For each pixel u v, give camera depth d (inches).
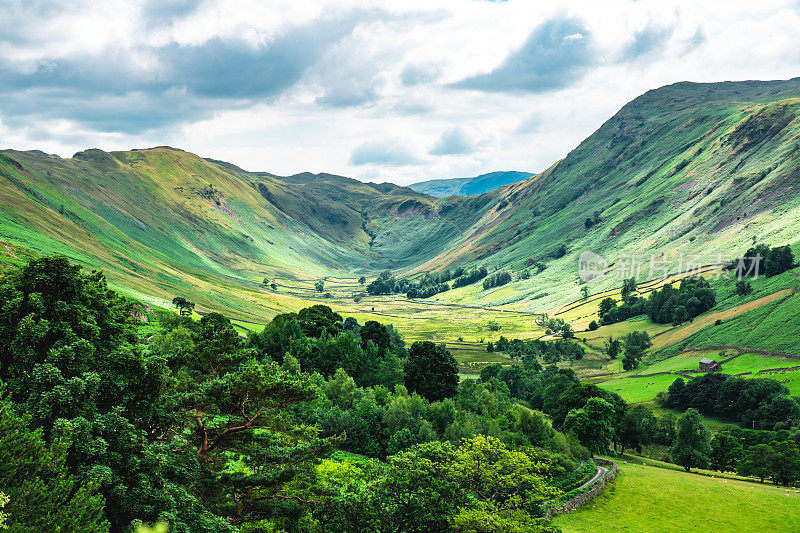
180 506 975.0
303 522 1321.4
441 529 1515.7
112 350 1232.2
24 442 818.8
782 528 2438.5
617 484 2957.7
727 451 4089.6
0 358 1075.9
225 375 1339.8
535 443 3415.4
